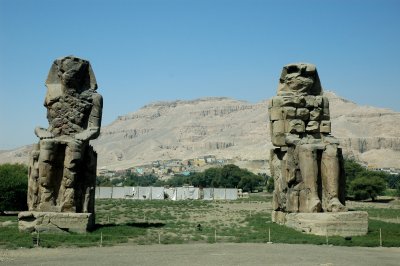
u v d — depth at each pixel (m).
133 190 76.25
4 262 17.44
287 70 28.89
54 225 24.30
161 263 17.08
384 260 17.86
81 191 25.81
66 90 26.27
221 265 16.64
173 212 41.97
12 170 43.72
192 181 128.75
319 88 29.25
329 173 26.33
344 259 18.02
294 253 19.48
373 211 47.34
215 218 35.56
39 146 25.47
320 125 28.34
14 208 41.84
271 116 28.97
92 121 26.39
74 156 24.89
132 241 23.30
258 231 27.05
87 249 20.80
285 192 28.05
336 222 24.86
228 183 118.31
